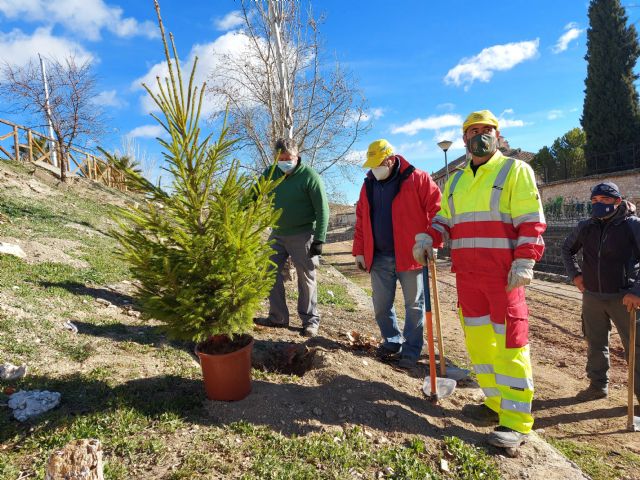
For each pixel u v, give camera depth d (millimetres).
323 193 4691
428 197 4156
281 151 4621
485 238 3125
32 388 2957
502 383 3053
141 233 2910
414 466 2609
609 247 3922
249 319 3041
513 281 2930
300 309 5137
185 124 2787
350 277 16047
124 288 6066
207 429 2756
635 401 4242
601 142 29984
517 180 3039
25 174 14414
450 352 5684
